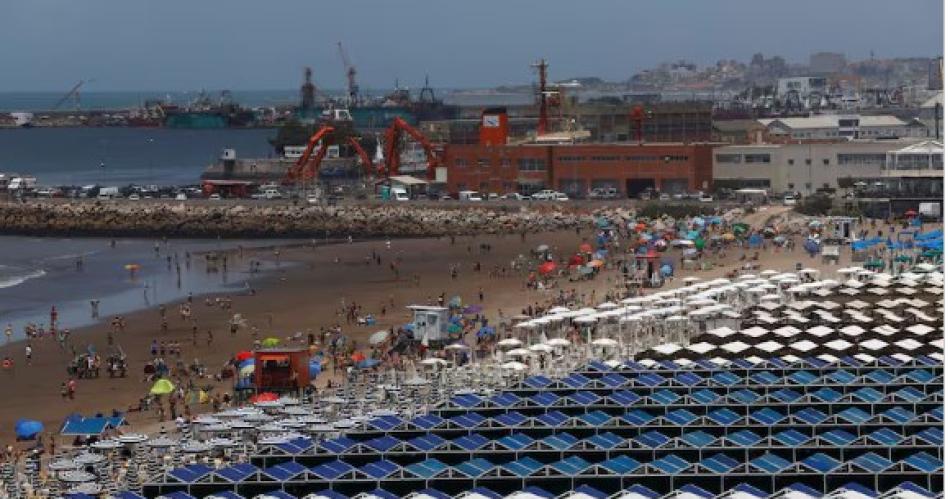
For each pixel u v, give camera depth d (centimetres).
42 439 13288
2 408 14712
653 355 13538
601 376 12281
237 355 16512
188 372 16262
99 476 10725
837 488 9056
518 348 15525
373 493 9025
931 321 15088
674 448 9900
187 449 11106
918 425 10331
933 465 9250
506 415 10912
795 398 11369
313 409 12544
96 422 12800
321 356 16788
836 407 11044
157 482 9519
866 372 12300
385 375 14712
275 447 10206
